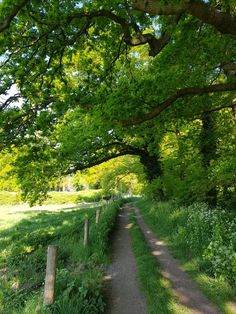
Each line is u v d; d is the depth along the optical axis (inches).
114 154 931.3
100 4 326.3
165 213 732.0
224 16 258.5
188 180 686.5
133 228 693.9
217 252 299.1
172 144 957.8
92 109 399.2
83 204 2241.6
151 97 399.2
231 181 566.6
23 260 455.5
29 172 646.5
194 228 457.7
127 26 347.3
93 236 516.7
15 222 1145.4
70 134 690.2
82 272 341.4
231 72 434.3
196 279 319.0
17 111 378.0
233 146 694.5
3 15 250.5
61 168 725.3
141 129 474.9
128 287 311.7
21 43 330.3
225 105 509.4
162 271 355.3
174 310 251.1
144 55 714.2
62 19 305.1
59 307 239.9
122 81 455.2
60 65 362.6
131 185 2260.1
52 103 388.2
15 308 278.4
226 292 273.4
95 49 423.2
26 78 358.3
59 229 719.1
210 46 399.9
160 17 368.2
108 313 253.6
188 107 464.4
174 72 412.2
